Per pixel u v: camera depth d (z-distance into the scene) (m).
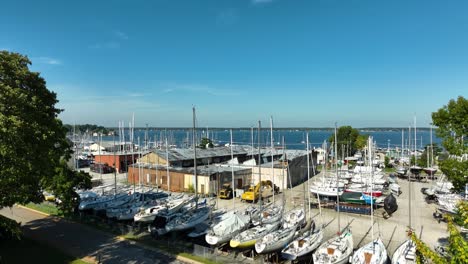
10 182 22.81
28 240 32.22
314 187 54.06
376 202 44.59
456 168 25.16
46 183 37.66
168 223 33.69
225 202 49.28
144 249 29.94
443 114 25.56
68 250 29.69
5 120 20.69
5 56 22.91
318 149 99.38
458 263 10.60
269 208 40.38
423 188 55.56
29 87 24.45
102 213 41.75
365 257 25.09
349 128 114.44
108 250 29.69
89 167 92.44
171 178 60.25
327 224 37.62
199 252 28.27
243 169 60.44
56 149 28.31
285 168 59.31
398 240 32.16
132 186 59.75
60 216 41.19
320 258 25.20
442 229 35.44
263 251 27.14
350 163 96.19
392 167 89.19
